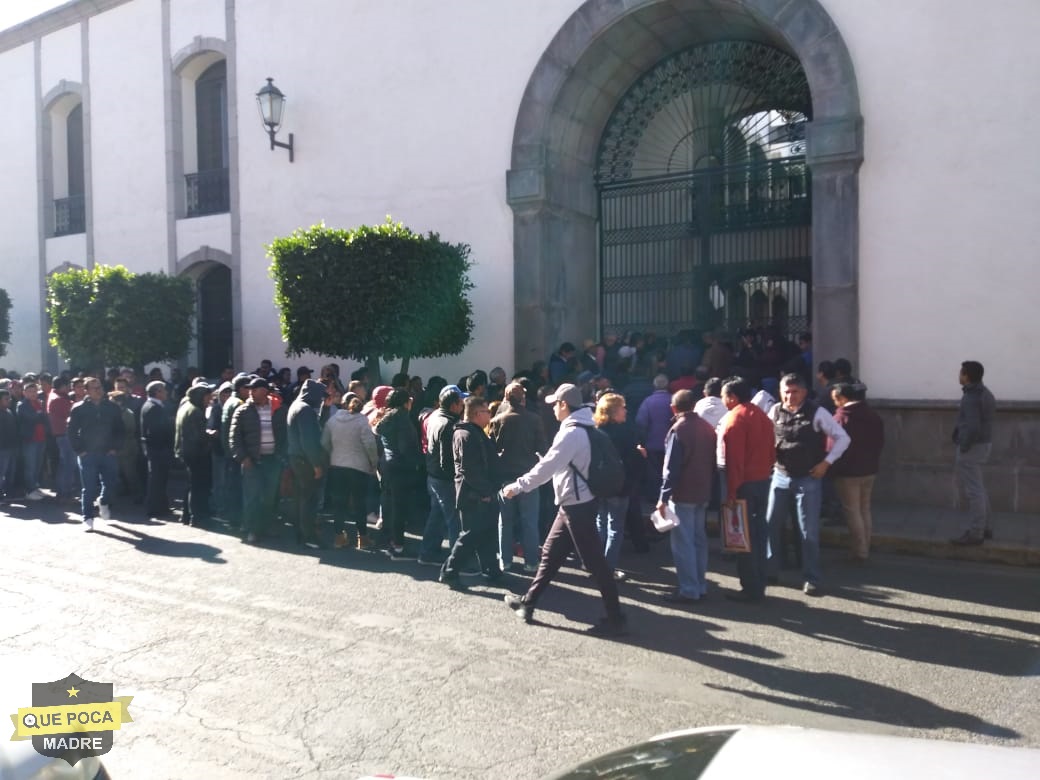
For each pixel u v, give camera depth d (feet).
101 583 22.17
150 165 50.47
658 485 27.50
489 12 37.14
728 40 36.22
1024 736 12.85
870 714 13.74
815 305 29.94
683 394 20.24
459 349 36.22
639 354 34.63
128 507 34.71
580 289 38.63
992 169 27.45
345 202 41.81
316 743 13.00
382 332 33.06
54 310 44.60
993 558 23.25
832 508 26.37
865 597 20.35
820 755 5.16
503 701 14.47
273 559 24.90
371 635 17.92
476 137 37.73
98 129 52.75
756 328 34.27
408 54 39.58
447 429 23.04
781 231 35.47
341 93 41.75
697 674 15.60
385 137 40.40
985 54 27.48
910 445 28.84
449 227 38.60
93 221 53.21
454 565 21.59
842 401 22.90
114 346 43.37
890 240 29.01
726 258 36.70
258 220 45.06
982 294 27.66
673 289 37.96
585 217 38.96
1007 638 17.31
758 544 20.08
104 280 43.39
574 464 17.84
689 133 38.11
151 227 50.52
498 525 23.34
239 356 46.21
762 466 20.08
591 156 39.42
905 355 28.84
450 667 16.07
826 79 29.71
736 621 18.75
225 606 20.07
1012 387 27.25
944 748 5.29
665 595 20.83
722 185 36.68
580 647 17.13
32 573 23.30
